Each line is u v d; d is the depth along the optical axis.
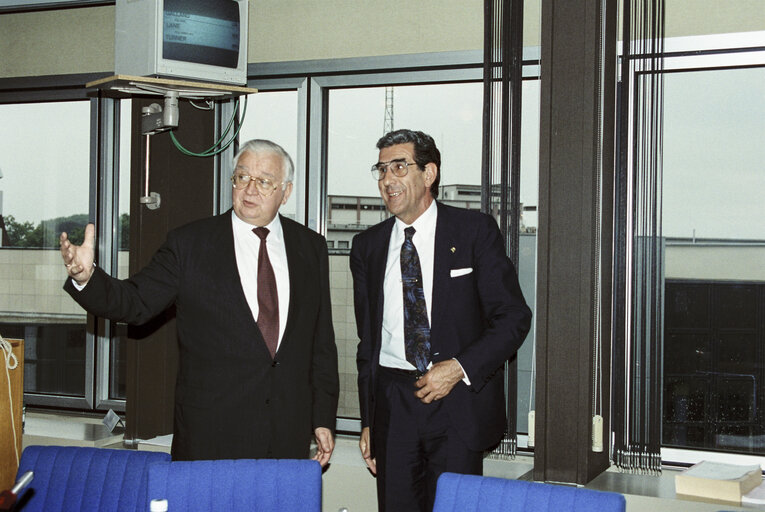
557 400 3.07
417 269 2.78
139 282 2.55
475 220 2.78
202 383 2.61
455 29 4.00
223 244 2.68
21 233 4.91
